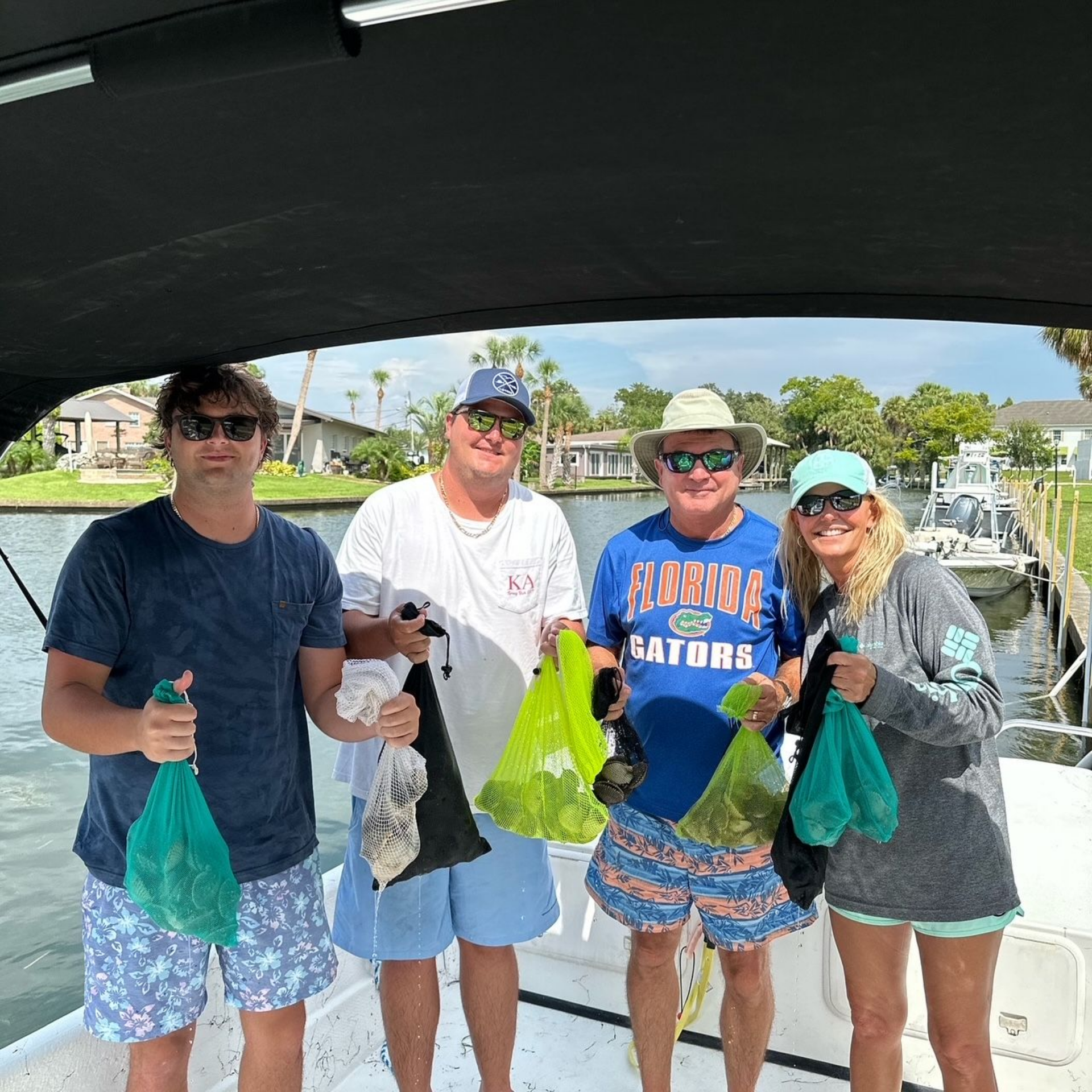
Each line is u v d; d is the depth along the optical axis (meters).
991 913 1.89
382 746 2.28
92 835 1.89
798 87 0.90
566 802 2.06
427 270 1.48
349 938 2.36
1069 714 15.94
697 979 2.84
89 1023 1.90
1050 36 0.78
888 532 2.01
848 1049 2.68
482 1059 2.44
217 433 1.84
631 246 1.38
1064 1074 2.46
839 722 1.88
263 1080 2.04
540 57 0.85
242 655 1.91
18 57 0.83
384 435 52.00
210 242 1.28
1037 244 1.29
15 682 13.85
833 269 1.47
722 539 2.38
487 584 2.31
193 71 0.81
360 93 0.91
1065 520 30.80
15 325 1.51
